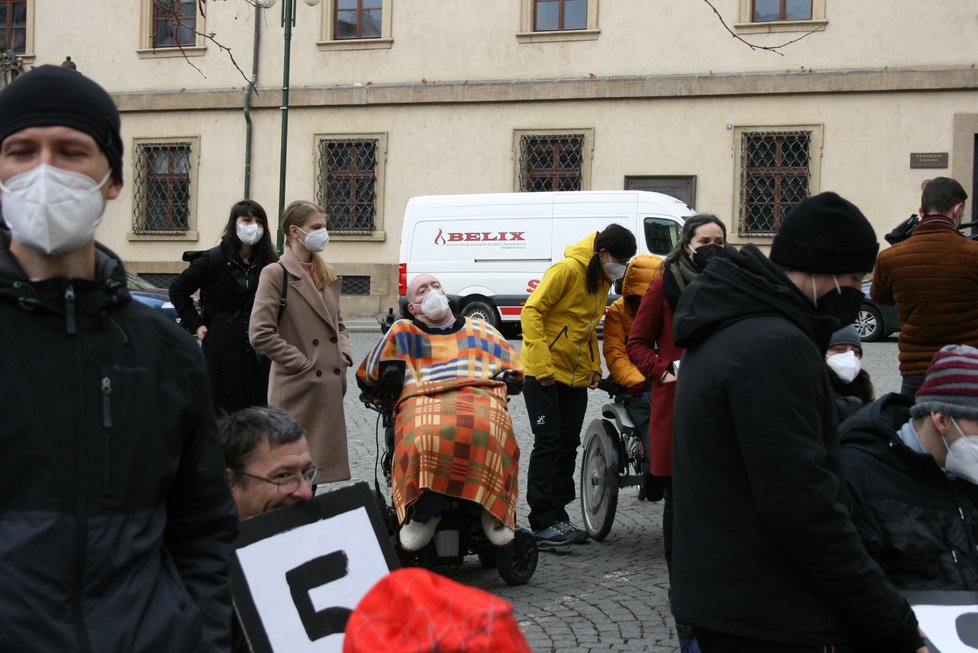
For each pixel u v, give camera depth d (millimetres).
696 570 2816
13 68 15359
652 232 19531
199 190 25875
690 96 23094
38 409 2041
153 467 2152
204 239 25891
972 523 3332
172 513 2322
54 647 1976
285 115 20172
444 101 24453
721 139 23016
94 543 2043
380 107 24875
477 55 24359
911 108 22109
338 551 3086
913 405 3414
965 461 3225
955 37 21891
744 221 22922
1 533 2008
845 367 4445
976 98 21828
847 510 2723
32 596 1982
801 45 22562
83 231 2100
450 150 24484
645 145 23422
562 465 6922
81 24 26625
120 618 2043
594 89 23547
